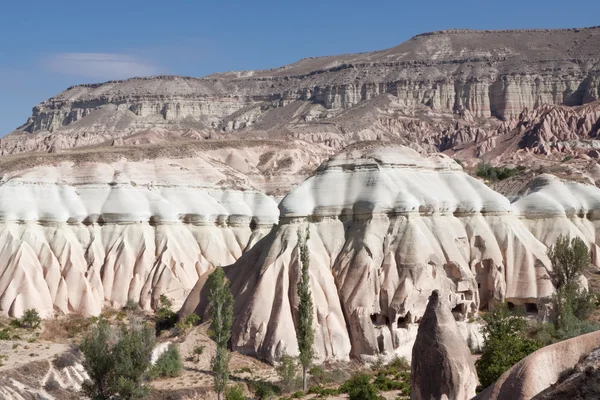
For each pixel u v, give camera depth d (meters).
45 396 56.19
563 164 142.75
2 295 81.00
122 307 88.38
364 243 71.19
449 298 71.25
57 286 84.62
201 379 60.34
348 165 76.81
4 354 63.22
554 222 90.25
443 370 40.16
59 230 90.88
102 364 53.72
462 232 78.31
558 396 27.94
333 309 67.88
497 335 58.91
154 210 96.81
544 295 76.00
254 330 66.31
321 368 63.88
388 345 66.81
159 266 90.81
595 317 73.75
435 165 82.19
